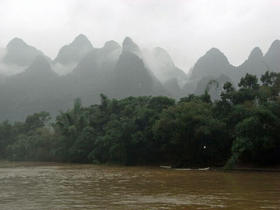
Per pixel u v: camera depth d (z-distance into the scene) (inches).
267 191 595.5
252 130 1139.3
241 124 1167.0
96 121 2007.9
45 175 1045.2
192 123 1358.3
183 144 1414.9
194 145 1405.0
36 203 472.4
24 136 2669.8
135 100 2101.4
